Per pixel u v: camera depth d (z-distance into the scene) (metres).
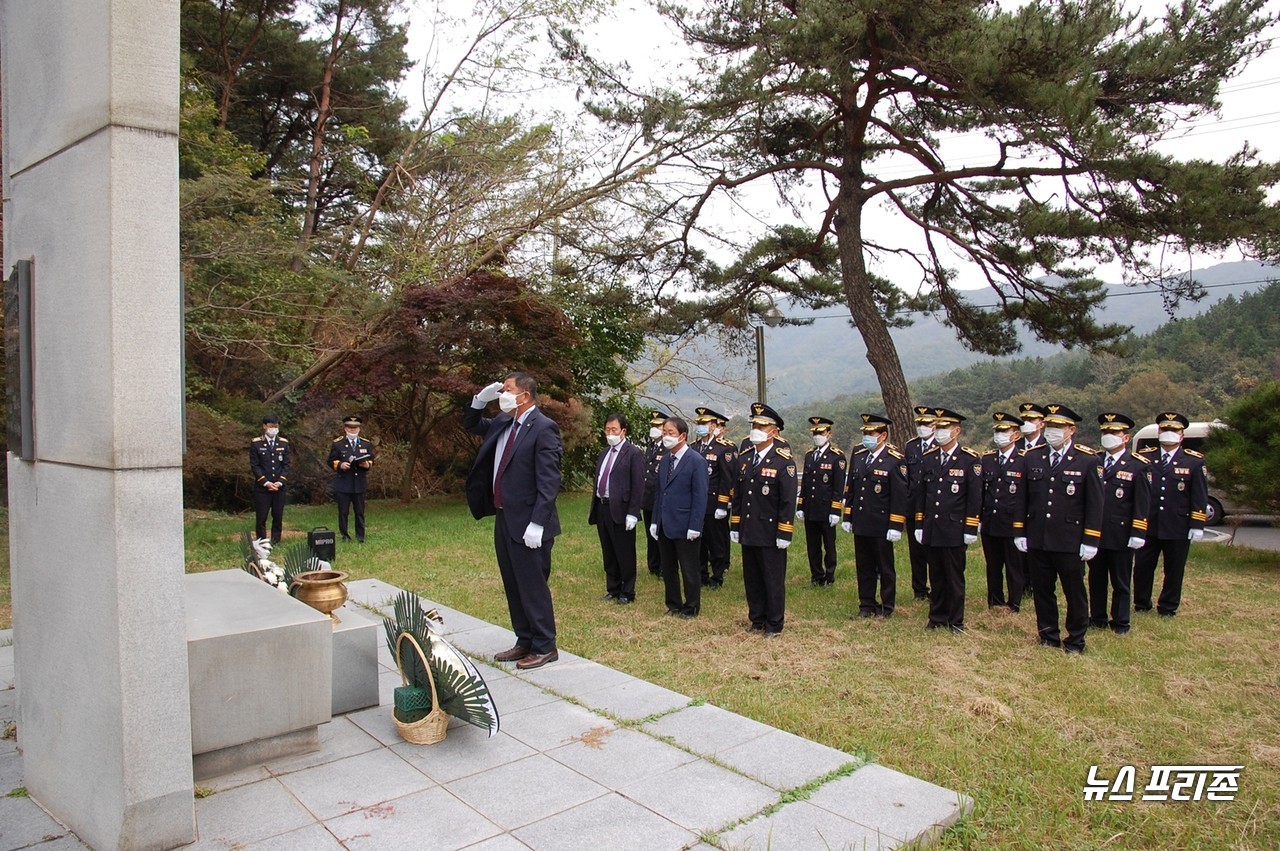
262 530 10.07
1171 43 9.12
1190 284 10.69
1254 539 14.05
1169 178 9.23
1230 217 9.08
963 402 43.59
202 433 13.54
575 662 5.26
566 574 8.87
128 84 2.68
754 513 6.29
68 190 2.89
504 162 15.68
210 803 3.27
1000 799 3.54
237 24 18.91
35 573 3.25
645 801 3.32
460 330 13.98
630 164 14.83
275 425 10.32
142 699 2.76
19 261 3.22
